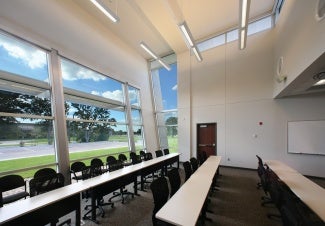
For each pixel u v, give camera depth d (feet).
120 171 11.55
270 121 18.08
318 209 6.20
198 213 5.70
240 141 19.76
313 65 8.82
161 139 27.30
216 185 13.89
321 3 7.63
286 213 6.13
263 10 18.15
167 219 5.33
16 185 9.39
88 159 15.78
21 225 6.10
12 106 10.91
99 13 17.46
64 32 14.30
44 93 12.68
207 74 22.44
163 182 7.68
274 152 17.72
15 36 10.96
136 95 24.26
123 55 21.88
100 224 8.67
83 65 15.85
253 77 19.27
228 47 20.99
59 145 12.73
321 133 15.40
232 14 17.71
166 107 26.53
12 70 10.94
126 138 21.21
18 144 11.06
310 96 16.05
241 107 19.86
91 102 16.97
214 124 21.84
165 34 19.65
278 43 15.97
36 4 12.42
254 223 8.54
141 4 15.01
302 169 16.19
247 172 18.06
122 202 11.12
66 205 7.68
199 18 18.28
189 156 23.31
